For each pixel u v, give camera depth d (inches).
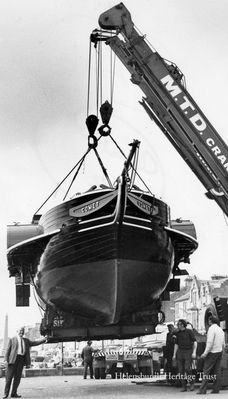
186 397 378.3
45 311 583.8
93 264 493.7
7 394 436.8
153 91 466.6
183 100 462.3
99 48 474.0
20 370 446.6
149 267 511.8
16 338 447.5
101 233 477.4
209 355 403.9
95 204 474.6
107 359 736.3
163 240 518.0
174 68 474.3
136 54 468.4
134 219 482.3
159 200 516.7
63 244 502.0
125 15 471.5
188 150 471.5
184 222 581.6
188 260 632.4
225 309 479.8
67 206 502.3
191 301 2476.6
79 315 554.9
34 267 590.2
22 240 534.0
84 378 770.8
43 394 464.4
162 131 481.1
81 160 509.4
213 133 457.4
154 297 553.0
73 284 517.0
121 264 488.7
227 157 453.7
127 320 552.4
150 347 1127.0
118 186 448.5
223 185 454.3
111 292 504.4
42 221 542.6
